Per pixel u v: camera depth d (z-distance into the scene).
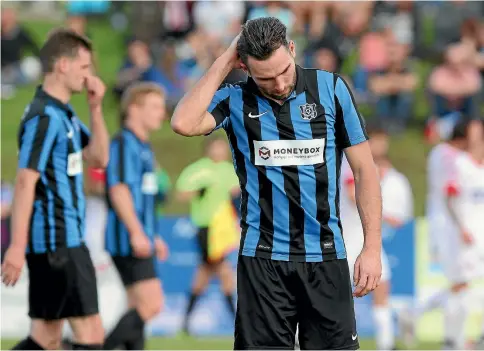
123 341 26.70
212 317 36.34
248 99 16.86
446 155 33.00
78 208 21.70
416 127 58.50
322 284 16.97
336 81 16.91
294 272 16.91
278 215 16.84
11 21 64.81
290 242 16.89
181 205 49.28
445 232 33.03
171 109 58.19
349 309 17.17
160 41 60.19
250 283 17.02
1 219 35.84
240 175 17.09
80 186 21.80
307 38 60.59
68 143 21.36
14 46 64.81
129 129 27.44
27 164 20.73
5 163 55.22
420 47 62.34
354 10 61.16
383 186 33.72
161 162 55.25
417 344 34.62
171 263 37.00
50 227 21.23
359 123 16.91
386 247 36.12
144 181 27.52
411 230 36.16
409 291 36.03
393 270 36.09
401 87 58.19
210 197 35.91
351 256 30.83
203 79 16.58
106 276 34.91
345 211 31.00
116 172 26.95
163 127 59.25
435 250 33.66
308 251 16.89
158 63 57.91
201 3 60.97
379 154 33.69
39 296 21.59
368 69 58.47
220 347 33.31
